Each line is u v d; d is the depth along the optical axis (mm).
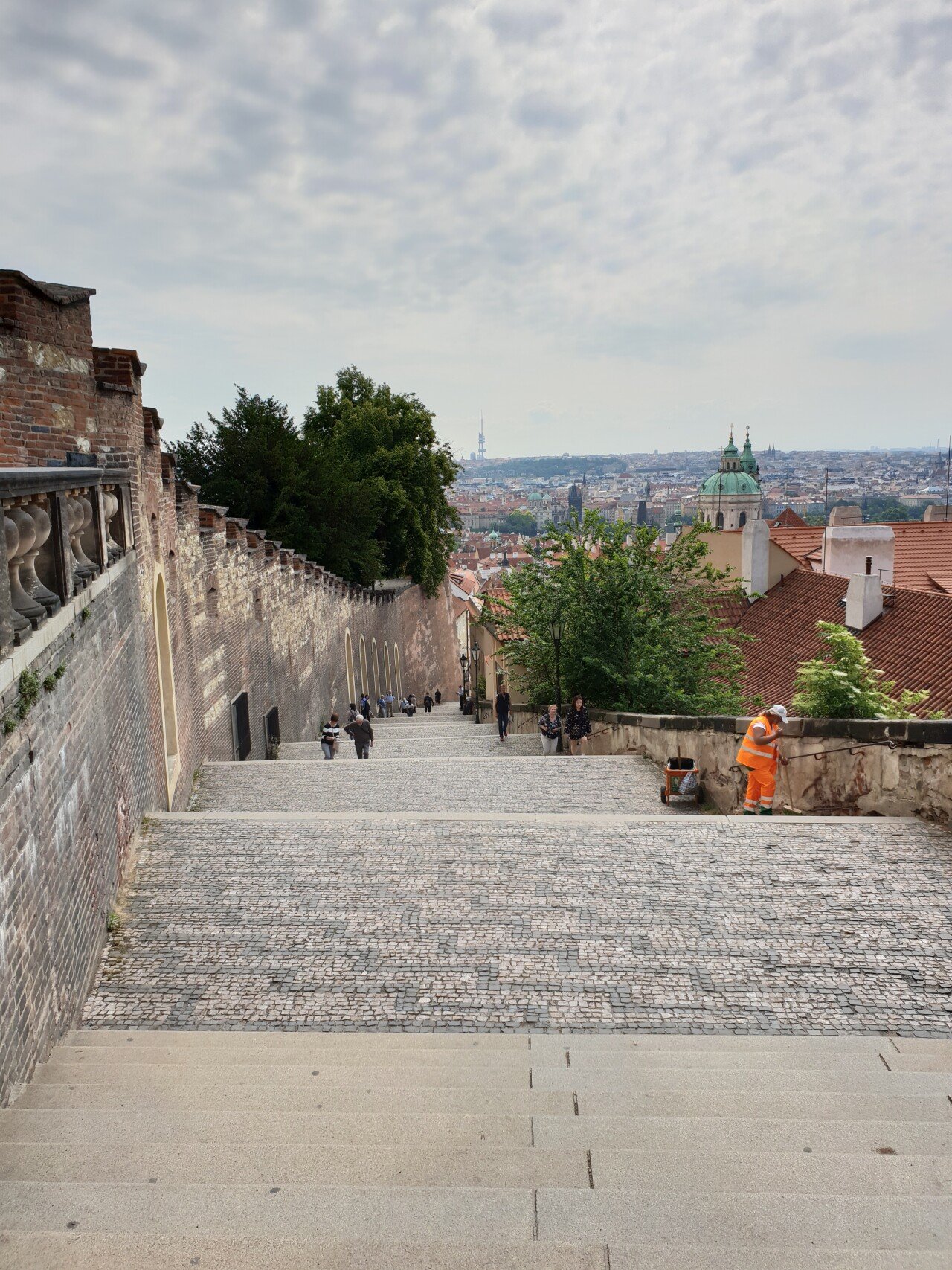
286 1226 3561
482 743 24312
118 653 10000
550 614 22906
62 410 10383
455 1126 4707
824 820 10883
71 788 6961
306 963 7551
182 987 7188
